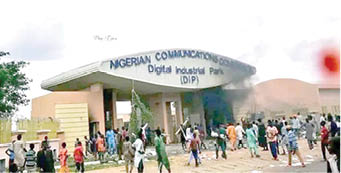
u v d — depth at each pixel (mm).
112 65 25078
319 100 29344
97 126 25875
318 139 23078
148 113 27734
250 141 16219
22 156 13625
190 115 33969
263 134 18844
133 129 25531
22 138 17859
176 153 20453
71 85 28953
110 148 20406
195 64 30359
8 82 28984
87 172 14289
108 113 28859
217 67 31844
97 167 15984
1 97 28000
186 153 20219
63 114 24031
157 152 12031
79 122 24359
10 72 29312
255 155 16094
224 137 16500
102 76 25406
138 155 11539
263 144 18797
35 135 19469
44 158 10789
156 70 27812
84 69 25078
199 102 34000
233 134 19938
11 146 14320
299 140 23109
